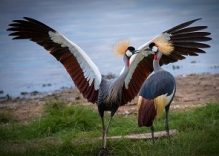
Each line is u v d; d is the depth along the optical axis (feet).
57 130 43.37
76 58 37.42
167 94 37.42
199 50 39.24
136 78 38.93
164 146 37.32
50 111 45.24
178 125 41.75
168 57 39.60
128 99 39.09
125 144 38.32
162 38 38.63
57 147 38.75
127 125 43.50
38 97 56.34
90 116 44.45
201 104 48.26
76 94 55.47
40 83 63.21
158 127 42.11
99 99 38.06
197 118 42.52
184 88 53.98
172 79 38.17
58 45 37.11
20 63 71.10
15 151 38.06
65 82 63.16
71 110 44.98
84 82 37.83
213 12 84.48
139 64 38.68
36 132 43.09
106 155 37.32
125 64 38.06
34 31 37.11
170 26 80.28
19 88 61.62
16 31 37.32
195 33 38.88
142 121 36.17
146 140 39.37
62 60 37.35
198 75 59.26
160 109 36.91
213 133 38.45
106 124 44.09
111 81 38.22
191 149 35.96
